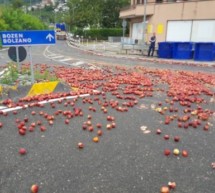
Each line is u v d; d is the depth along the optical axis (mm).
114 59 20766
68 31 79750
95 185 3738
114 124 5805
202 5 23984
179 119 6324
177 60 20516
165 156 4590
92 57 22000
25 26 51844
